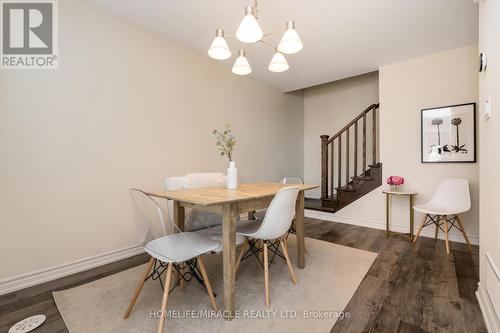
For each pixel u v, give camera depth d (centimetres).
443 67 308
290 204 177
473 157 289
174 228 158
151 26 262
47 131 203
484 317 149
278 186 238
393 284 193
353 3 214
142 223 149
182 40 292
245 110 397
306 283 196
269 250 271
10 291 184
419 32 262
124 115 251
